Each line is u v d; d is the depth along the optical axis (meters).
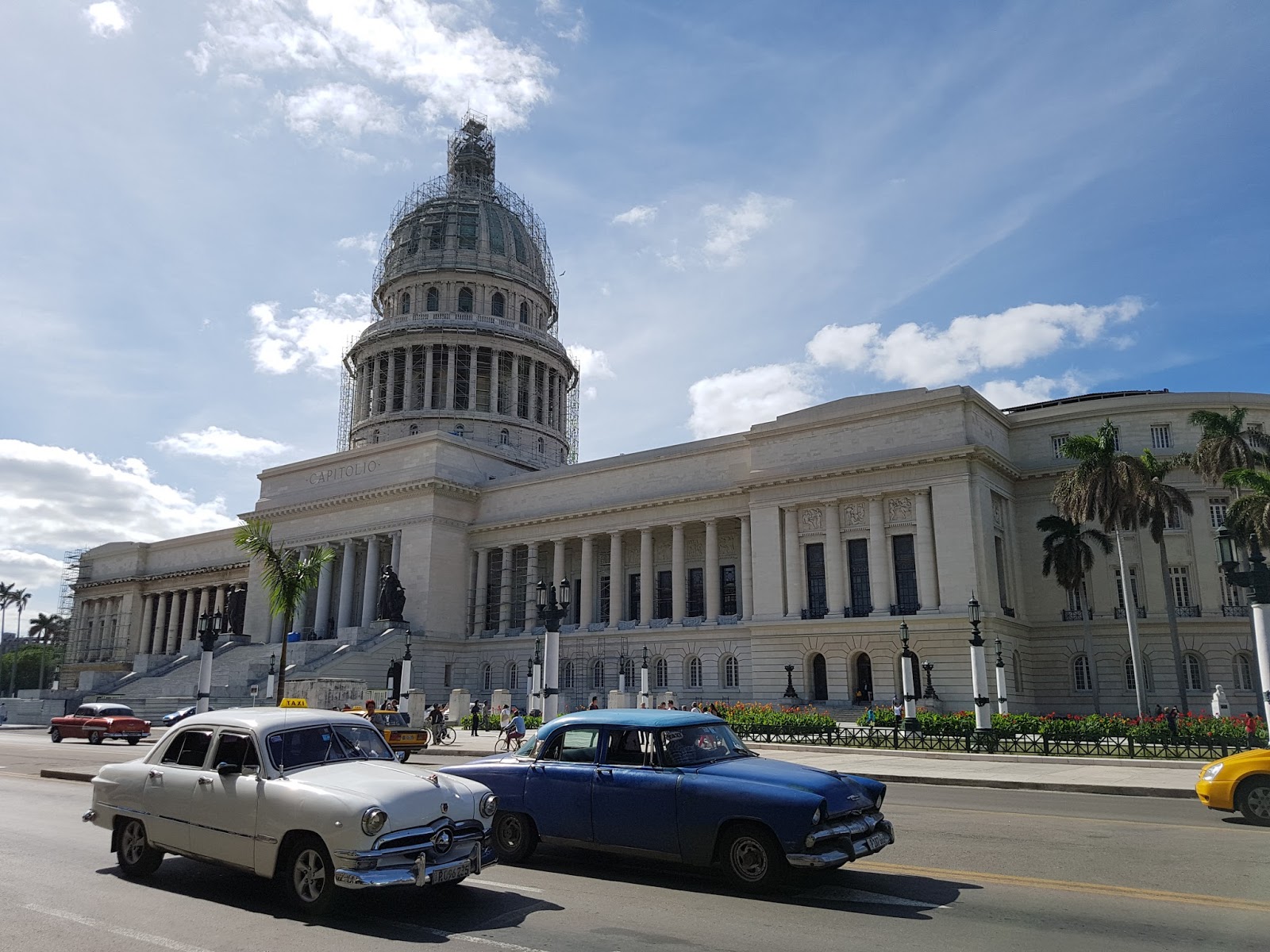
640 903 11.59
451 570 84.94
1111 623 61.28
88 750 43.66
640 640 73.81
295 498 95.94
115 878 13.11
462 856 11.55
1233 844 15.46
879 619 60.00
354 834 10.67
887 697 59.09
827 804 11.89
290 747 12.48
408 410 106.00
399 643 78.12
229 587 112.19
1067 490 52.50
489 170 128.50
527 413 110.94
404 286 112.94
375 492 87.06
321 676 71.12
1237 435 51.41
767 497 67.19
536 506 84.00
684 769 12.98
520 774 14.15
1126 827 17.38
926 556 59.62
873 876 12.97
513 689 80.06
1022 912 10.99
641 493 77.69
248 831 11.67
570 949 9.62
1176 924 10.41
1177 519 61.72
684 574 74.06
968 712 41.72
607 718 14.05
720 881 12.76
